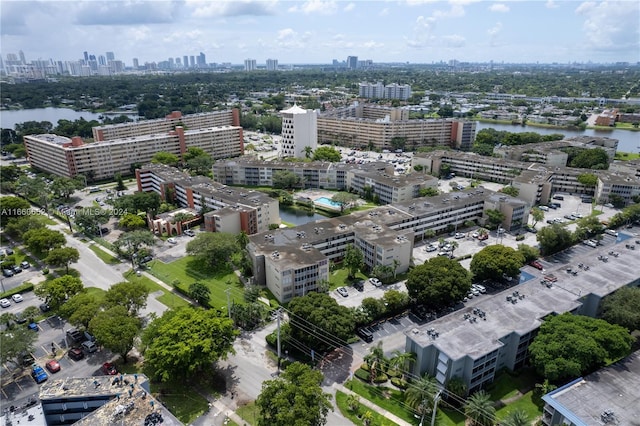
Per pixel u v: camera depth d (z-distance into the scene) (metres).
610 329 121.25
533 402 116.19
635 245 180.00
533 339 127.69
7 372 127.25
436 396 101.38
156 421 92.06
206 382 122.94
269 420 98.00
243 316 145.38
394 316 155.00
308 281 163.38
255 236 188.88
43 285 156.00
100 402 100.94
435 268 156.25
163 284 177.38
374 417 110.31
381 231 191.88
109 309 133.50
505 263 168.62
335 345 134.62
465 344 117.38
